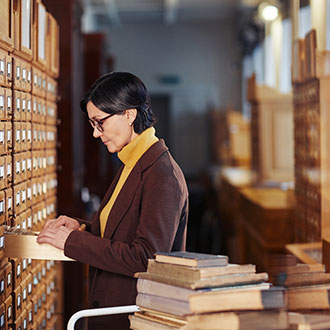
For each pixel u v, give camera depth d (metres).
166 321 1.71
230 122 10.97
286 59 9.70
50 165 3.25
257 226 4.89
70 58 5.06
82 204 5.77
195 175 15.31
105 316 1.91
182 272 1.66
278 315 1.59
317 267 2.09
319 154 3.02
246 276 1.69
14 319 2.26
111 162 8.33
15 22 2.35
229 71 15.62
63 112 5.07
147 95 2.10
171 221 1.94
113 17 14.55
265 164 6.12
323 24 3.32
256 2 11.68
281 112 5.97
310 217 3.22
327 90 3.01
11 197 2.28
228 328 1.55
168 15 14.40
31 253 2.09
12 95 2.31
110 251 1.95
